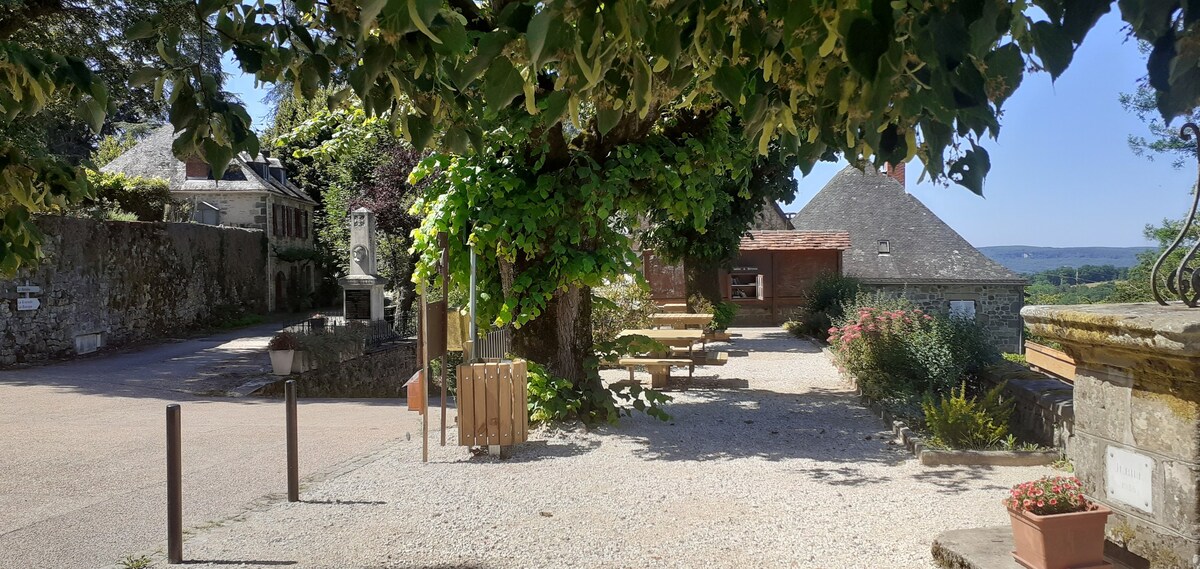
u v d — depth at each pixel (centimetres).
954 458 688
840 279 2288
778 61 231
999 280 3462
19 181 315
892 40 174
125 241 2186
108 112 297
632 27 201
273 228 3647
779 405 1025
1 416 1067
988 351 987
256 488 648
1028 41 191
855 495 588
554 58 203
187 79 284
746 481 635
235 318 2934
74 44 1266
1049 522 366
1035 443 754
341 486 641
